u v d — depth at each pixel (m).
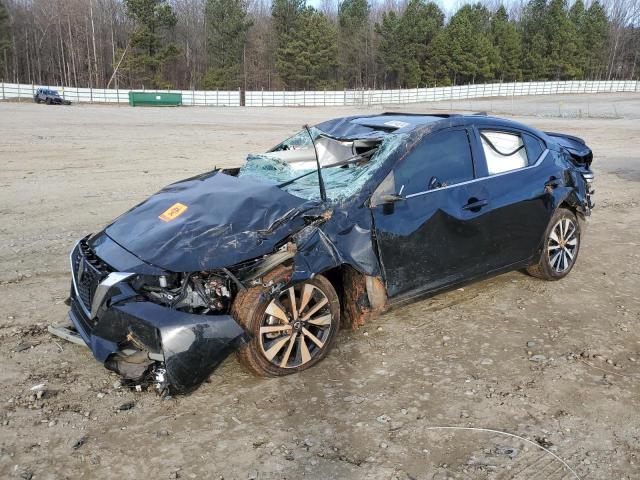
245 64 78.06
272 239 3.74
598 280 5.98
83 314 3.86
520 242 5.21
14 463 3.03
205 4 80.50
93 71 81.75
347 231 4.00
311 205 3.96
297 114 40.97
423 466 3.06
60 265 6.20
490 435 3.33
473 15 87.44
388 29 79.06
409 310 5.11
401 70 80.00
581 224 6.08
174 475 2.96
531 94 76.88
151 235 3.86
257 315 3.61
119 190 10.34
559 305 5.27
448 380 3.93
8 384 3.79
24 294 5.35
